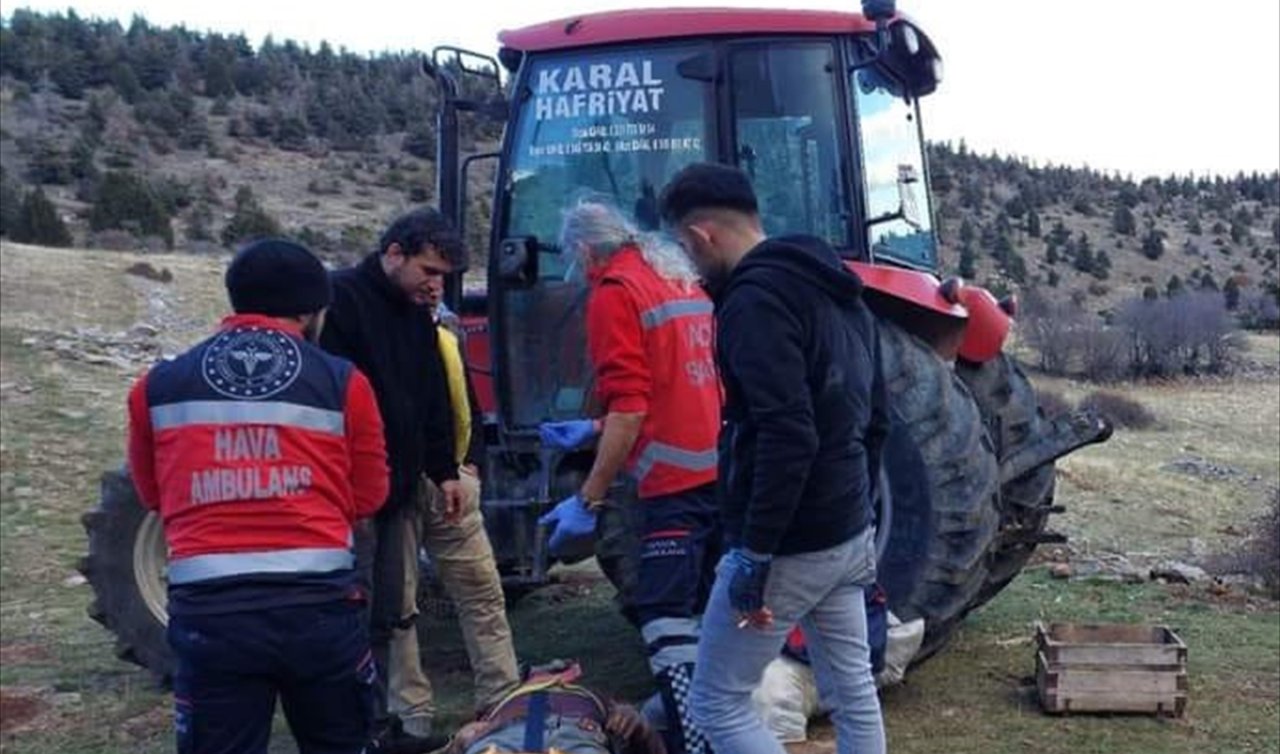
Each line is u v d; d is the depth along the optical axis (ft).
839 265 11.78
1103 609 24.68
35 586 29.53
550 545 14.52
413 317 15.85
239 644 11.55
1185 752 16.83
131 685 21.12
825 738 16.56
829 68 19.12
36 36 269.23
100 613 20.35
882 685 17.89
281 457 11.77
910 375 18.12
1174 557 32.68
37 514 36.96
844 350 11.70
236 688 11.76
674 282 13.94
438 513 16.74
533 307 20.03
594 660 21.24
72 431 46.73
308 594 11.75
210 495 11.67
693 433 13.83
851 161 19.10
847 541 11.93
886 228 20.65
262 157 238.07
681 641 13.75
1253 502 46.37
